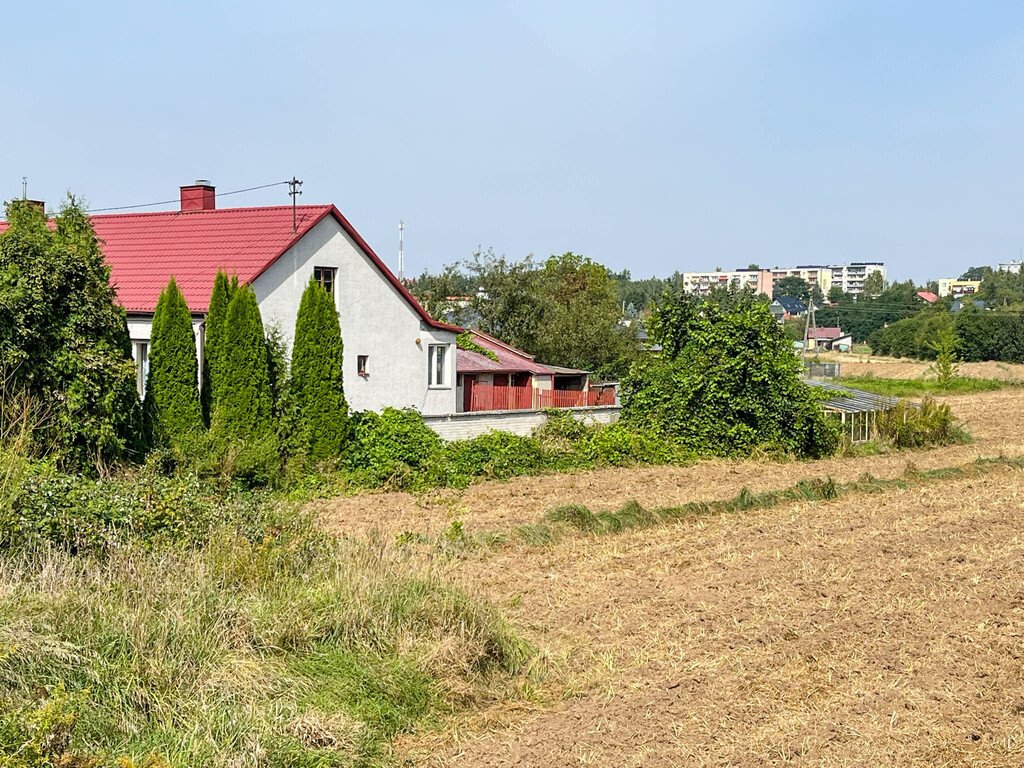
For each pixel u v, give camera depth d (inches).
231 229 1217.4
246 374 909.8
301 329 967.0
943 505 869.2
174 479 599.5
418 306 1317.7
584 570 623.5
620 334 2237.9
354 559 512.4
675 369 1244.5
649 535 733.3
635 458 1140.5
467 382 1567.4
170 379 875.4
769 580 599.2
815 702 413.7
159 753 339.9
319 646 431.2
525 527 718.5
